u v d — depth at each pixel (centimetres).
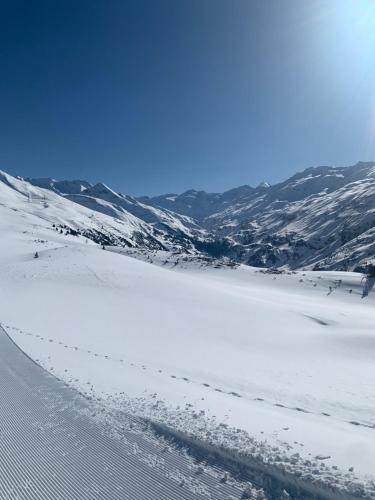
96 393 1150
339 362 2958
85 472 704
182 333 3638
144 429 880
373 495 579
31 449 793
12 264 6450
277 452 748
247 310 5088
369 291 10881
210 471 698
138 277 6081
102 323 3694
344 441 865
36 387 1188
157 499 619
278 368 2545
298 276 12394
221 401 1225
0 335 2102
